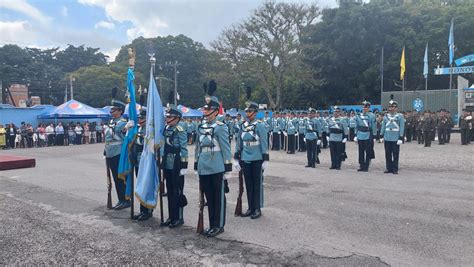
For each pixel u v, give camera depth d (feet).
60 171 43.39
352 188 30.66
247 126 23.16
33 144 91.20
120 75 192.13
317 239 18.69
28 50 248.11
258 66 123.75
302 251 17.12
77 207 25.96
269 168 42.91
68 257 16.89
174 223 21.18
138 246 18.20
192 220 22.59
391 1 134.10
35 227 21.33
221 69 129.39
